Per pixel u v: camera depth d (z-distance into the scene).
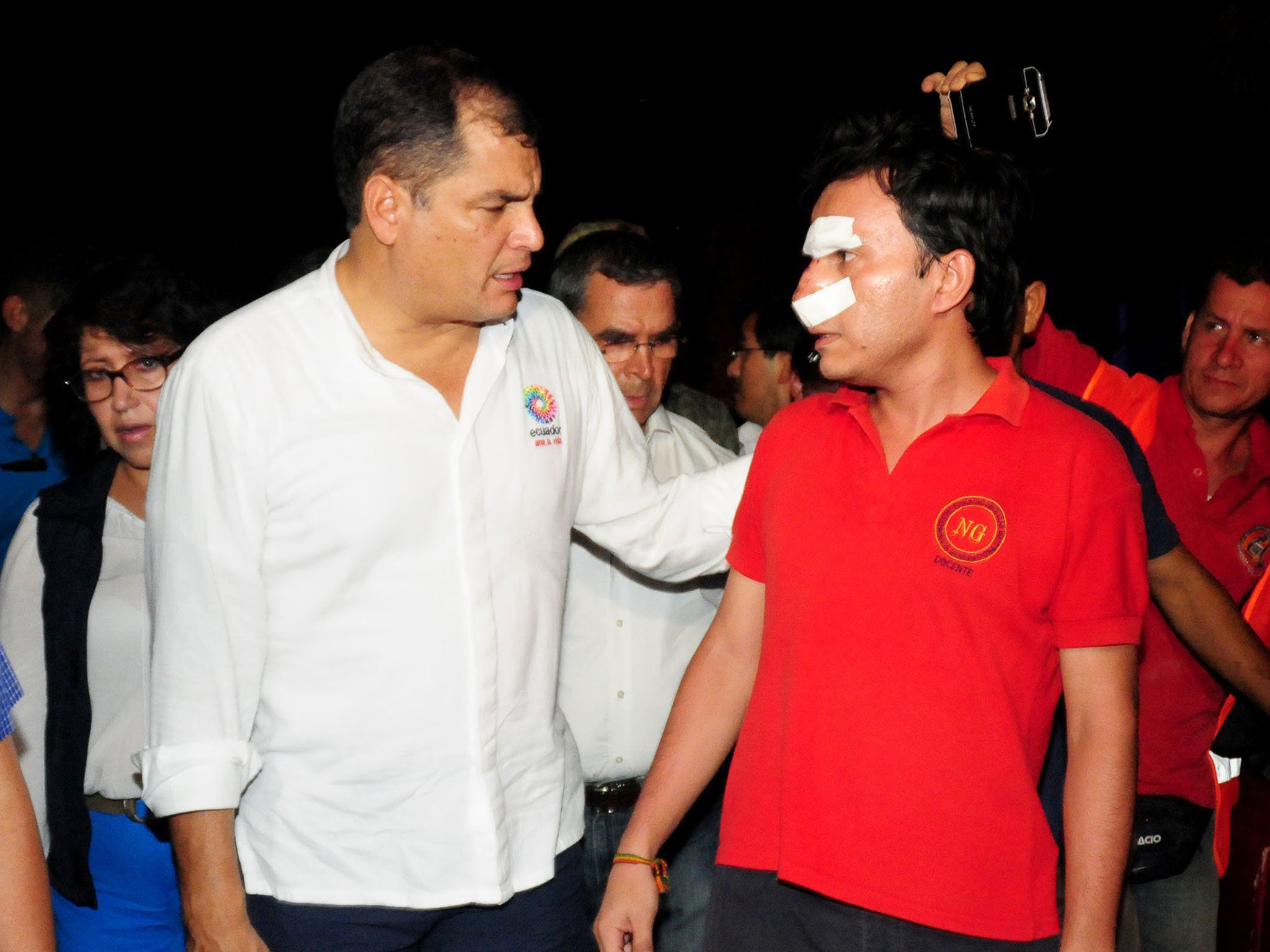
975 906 1.95
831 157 2.09
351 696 2.18
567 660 2.95
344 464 2.14
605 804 3.01
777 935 2.11
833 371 2.05
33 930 1.64
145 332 2.53
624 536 2.54
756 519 2.25
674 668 3.00
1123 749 1.94
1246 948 3.21
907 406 2.06
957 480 1.97
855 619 2.00
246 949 2.13
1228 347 2.91
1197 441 3.06
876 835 1.97
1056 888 2.10
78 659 2.54
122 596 2.60
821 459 2.10
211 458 2.09
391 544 2.17
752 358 3.85
